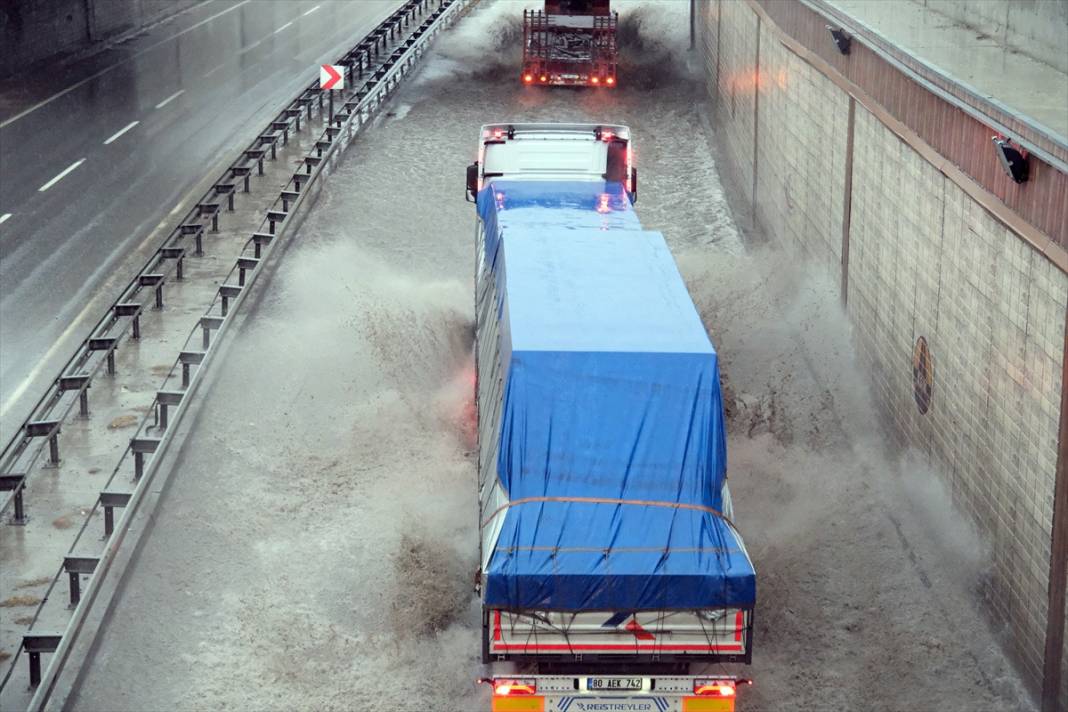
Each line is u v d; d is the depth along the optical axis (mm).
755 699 13375
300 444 19031
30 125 39281
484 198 21219
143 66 48875
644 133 40125
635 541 12078
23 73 46906
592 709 11984
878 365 20453
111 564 15562
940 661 14281
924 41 21109
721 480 12820
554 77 44781
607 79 45000
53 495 17219
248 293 24875
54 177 33594
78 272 26422
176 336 22922
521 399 12898
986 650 14578
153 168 34594
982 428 15430
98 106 42000
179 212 30688
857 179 21766
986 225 15359
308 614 14812
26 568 15438
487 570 11742
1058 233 13039
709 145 38844
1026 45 20031
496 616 11742
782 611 14984
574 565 11758
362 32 56031
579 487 12492
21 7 47125
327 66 35125
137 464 17266
